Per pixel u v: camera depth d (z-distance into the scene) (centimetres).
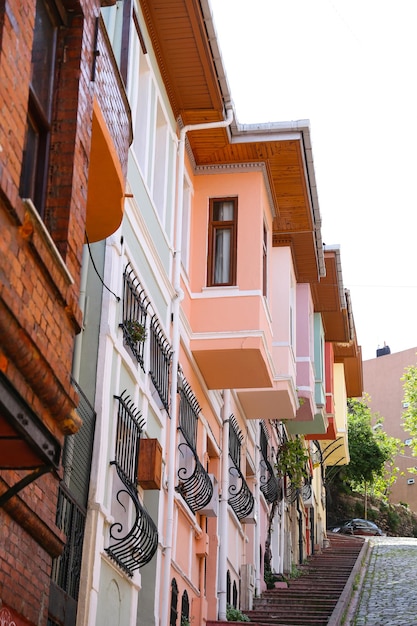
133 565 1191
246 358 1645
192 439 1598
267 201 1831
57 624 976
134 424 1230
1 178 590
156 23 1416
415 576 2753
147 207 1387
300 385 2402
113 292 1177
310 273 2327
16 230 628
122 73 1122
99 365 1135
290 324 2077
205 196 1719
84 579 1047
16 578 856
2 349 602
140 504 1158
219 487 1867
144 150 1385
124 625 1186
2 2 633
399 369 7294
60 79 805
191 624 1598
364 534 4838
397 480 6794
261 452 2395
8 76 635
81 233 793
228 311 1648
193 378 1666
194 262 1684
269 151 1698
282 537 2730
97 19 862
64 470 1009
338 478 5766
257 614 2048
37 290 665
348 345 3756
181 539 1545
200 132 1644
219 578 1839
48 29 796
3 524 834
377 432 5903
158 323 1391
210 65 1480
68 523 1022
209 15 1398
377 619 2062
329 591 2353
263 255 1775
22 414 589
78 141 793
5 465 650
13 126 643
